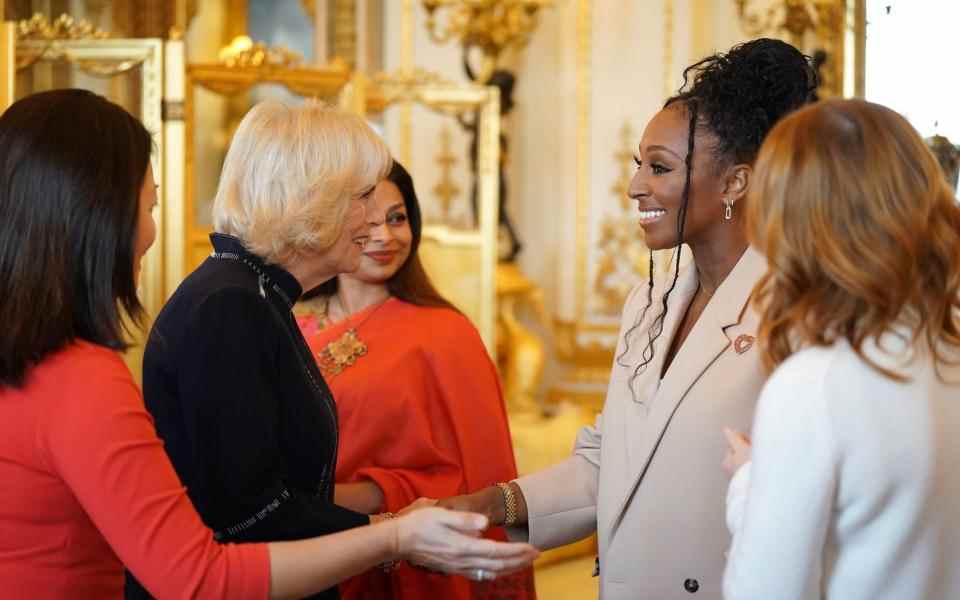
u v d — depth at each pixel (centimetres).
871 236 150
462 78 718
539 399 728
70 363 167
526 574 292
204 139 582
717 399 204
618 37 712
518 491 236
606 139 716
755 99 208
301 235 203
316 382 213
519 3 586
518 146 729
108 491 164
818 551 150
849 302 152
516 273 668
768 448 152
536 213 730
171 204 469
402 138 700
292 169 202
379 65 742
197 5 658
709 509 204
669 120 214
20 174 170
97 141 174
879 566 150
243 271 202
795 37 550
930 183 153
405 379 290
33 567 170
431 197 702
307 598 207
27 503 168
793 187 154
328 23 743
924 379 152
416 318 300
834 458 149
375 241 293
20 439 167
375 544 185
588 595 508
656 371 219
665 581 207
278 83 493
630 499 213
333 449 213
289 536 195
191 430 191
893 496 149
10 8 541
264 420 194
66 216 170
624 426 221
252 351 194
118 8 613
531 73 727
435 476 288
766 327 158
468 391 297
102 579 177
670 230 215
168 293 470
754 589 150
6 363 166
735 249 215
